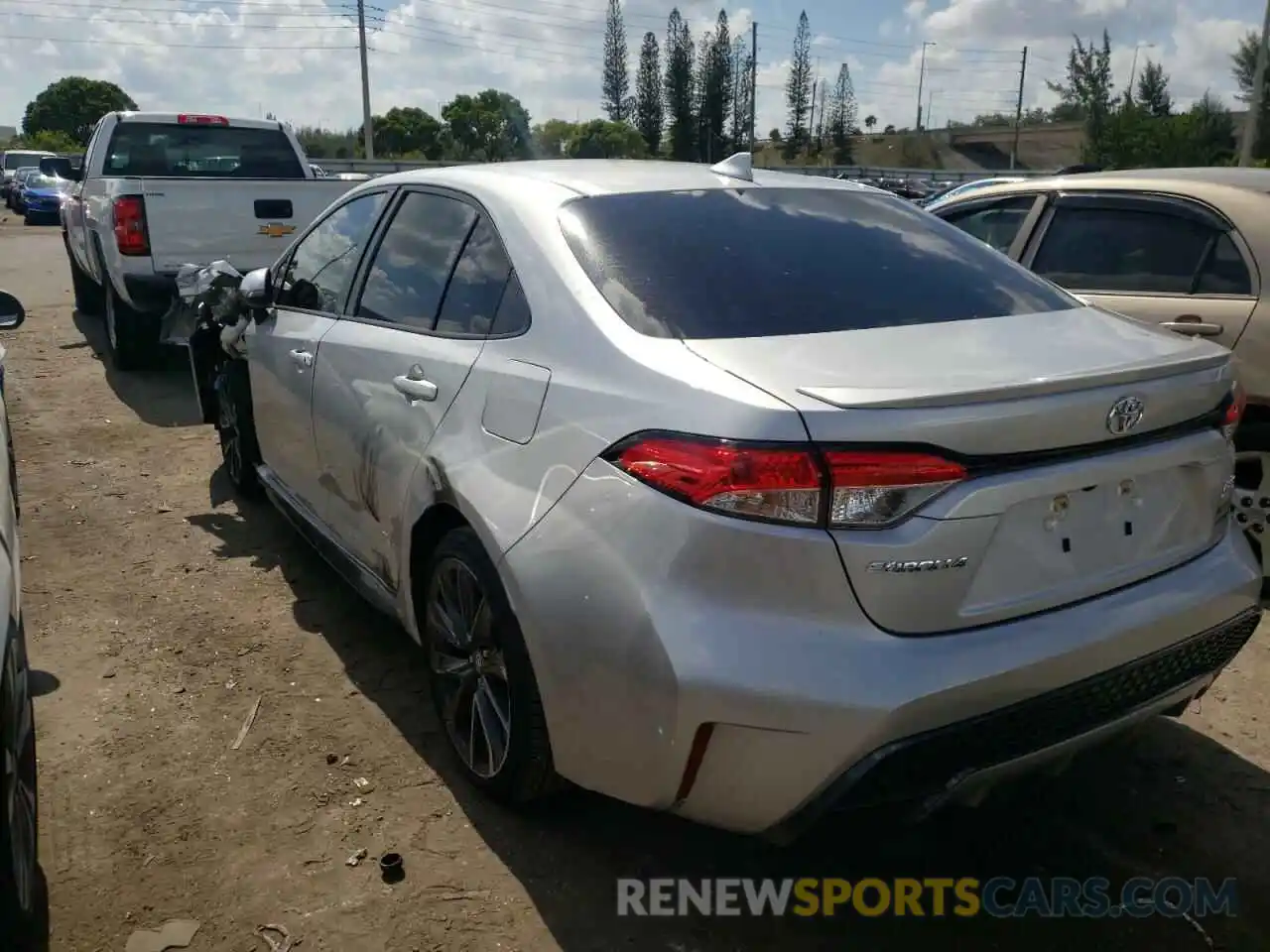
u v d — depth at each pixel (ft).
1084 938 8.14
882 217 10.70
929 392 6.85
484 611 9.11
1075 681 7.41
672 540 7.07
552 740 8.13
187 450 20.63
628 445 7.47
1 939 6.89
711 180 10.56
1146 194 15.28
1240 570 8.52
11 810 6.85
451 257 10.53
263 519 16.83
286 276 14.38
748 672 6.79
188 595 13.97
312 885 8.57
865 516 6.73
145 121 30.30
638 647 7.16
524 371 8.70
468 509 8.73
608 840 9.18
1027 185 17.08
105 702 11.27
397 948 7.92
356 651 12.50
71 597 13.87
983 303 9.20
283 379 13.47
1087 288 15.55
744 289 8.69
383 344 10.93
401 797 9.70
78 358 29.63
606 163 11.32
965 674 6.88
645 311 8.32
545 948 7.96
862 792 6.88
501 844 9.09
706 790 7.21
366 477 11.00
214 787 9.82
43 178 96.02
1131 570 7.87
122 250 24.04
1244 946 8.07
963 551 6.90
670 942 8.05
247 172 31.83
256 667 12.07
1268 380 13.39
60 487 18.35
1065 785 10.04
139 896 8.41
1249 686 11.91
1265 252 13.71
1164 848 9.18
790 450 6.73
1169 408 7.83
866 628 6.85
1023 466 7.12
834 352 7.70
